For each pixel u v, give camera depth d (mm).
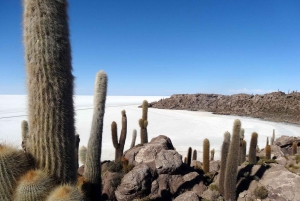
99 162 5230
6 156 2266
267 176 8266
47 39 2527
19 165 2371
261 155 14398
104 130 29953
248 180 8234
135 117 43750
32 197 2180
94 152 5145
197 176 8570
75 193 2238
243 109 55375
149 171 7660
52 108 2572
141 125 10844
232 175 7336
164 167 8125
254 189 7684
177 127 34562
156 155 8766
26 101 2723
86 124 33969
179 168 8336
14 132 26188
